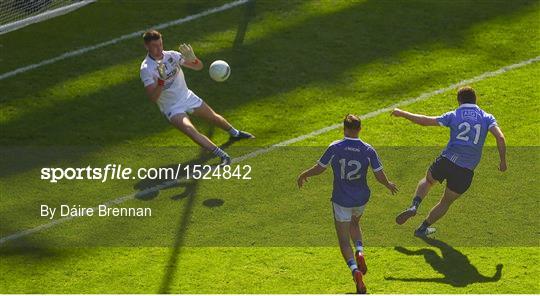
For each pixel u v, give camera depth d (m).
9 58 64.00
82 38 66.12
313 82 60.47
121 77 61.84
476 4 69.19
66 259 45.38
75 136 56.09
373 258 45.19
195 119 57.50
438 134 55.44
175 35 65.94
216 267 44.56
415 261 44.88
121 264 44.91
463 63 62.16
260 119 57.03
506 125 56.06
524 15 67.56
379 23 66.69
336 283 43.22
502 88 59.47
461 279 43.28
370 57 62.97
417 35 65.31
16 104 59.19
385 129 55.84
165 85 51.53
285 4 69.31
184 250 45.94
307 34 65.56
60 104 59.19
